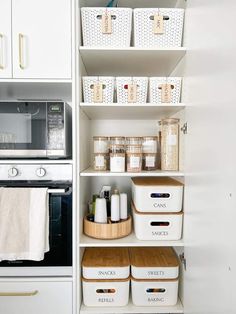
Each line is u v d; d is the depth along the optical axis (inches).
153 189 47.2
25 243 42.8
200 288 36.8
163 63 51.3
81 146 48.0
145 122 62.8
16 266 44.7
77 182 44.7
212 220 32.1
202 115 36.1
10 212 42.6
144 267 47.4
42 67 43.9
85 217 51.2
